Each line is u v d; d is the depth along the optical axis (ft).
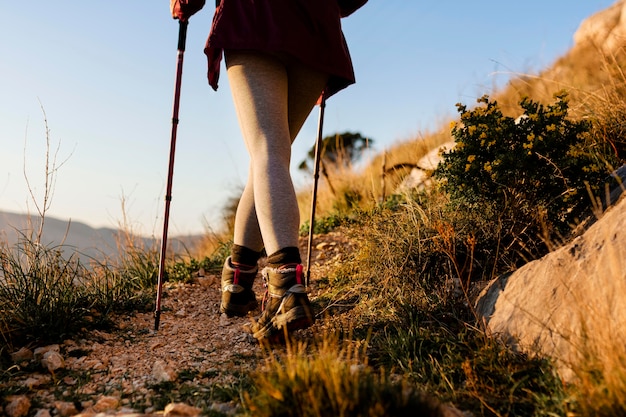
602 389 5.17
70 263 10.63
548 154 9.39
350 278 11.14
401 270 9.75
